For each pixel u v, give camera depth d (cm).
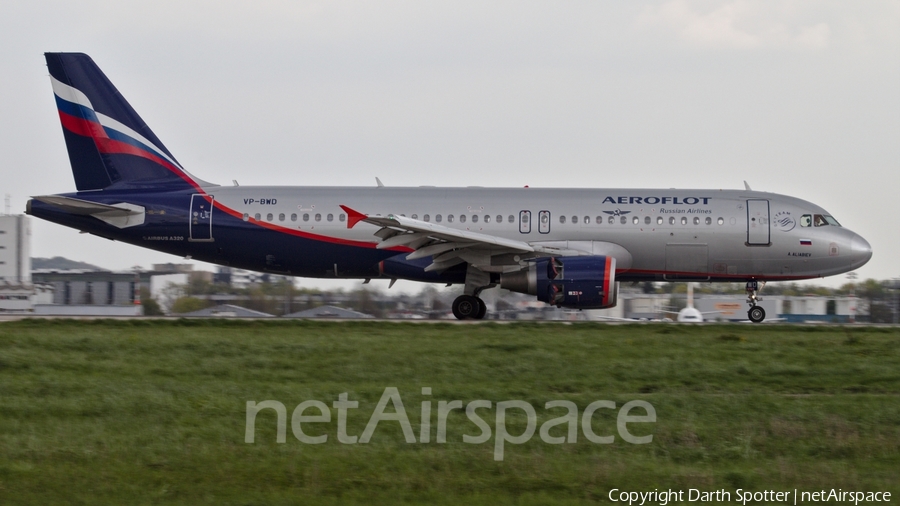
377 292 19362
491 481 4894
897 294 18588
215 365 7706
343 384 6988
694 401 6500
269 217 12412
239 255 12556
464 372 7519
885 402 6588
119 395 6456
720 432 5862
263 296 19012
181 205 12488
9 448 5266
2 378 7088
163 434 5609
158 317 12056
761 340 9769
